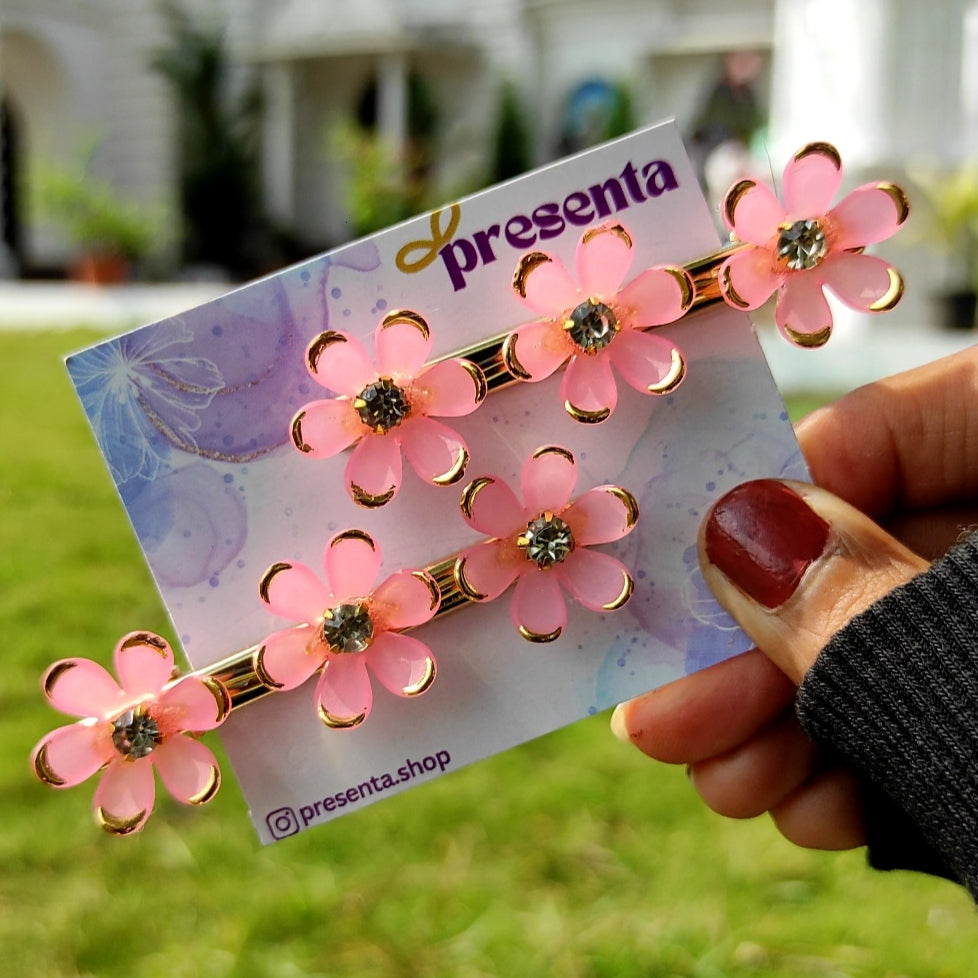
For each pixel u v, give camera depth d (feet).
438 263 0.60
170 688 0.58
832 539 0.59
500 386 0.60
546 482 0.59
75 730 0.58
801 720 0.58
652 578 0.62
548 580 0.59
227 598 0.61
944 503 0.74
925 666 0.54
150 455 0.60
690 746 0.69
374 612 0.58
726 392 0.61
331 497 0.61
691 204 0.61
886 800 0.65
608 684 0.62
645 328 0.59
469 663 0.61
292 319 0.61
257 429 0.61
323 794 0.61
